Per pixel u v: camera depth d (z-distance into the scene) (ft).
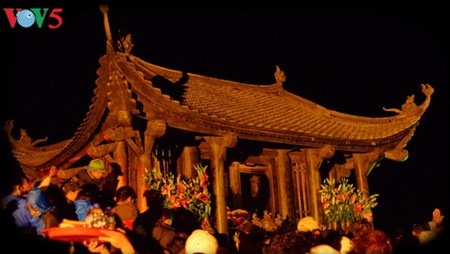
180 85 49.96
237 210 45.06
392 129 55.01
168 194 39.27
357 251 22.29
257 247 28.63
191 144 43.73
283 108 55.42
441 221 37.09
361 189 53.57
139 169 39.68
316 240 30.07
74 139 43.34
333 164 54.29
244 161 47.93
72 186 30.37
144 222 34.78
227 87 54.54
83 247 28.02
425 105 55.36
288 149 49.96
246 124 44.09
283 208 48.91
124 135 39.14
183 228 39.40
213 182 43.21
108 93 37.60
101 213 21.56
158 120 38.99
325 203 50.24
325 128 52.60
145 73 47.42
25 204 26.86
